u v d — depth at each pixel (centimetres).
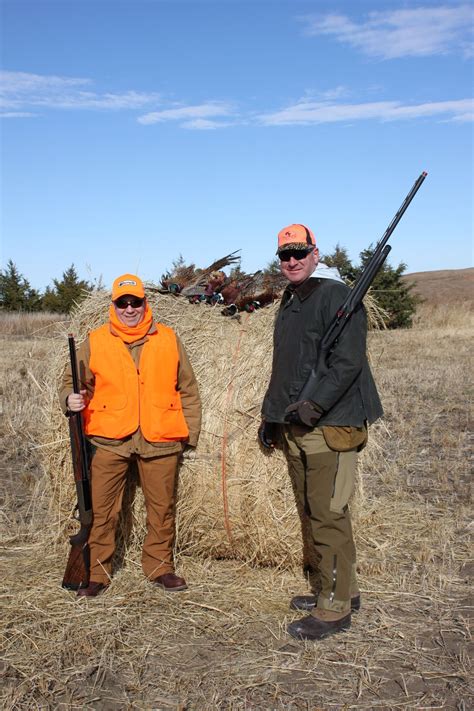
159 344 432
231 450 455
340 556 387
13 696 326
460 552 497
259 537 459
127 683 339
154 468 436
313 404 370
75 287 3181
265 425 426
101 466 431
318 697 329
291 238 388
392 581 451
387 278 2267
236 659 362
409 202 386
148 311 434
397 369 1312
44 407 501
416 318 2386
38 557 488
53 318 2398
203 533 470
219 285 499
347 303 375
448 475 679
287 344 398
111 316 432
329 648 371
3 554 495
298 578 458
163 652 368
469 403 1009
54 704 324
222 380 461
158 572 445
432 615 407
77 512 491
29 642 372
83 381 438
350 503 508
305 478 399
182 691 333
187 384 445
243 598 429
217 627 395
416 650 367
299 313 394
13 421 850
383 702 324
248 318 484
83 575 429
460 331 2062
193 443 449
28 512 581
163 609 416
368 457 551
